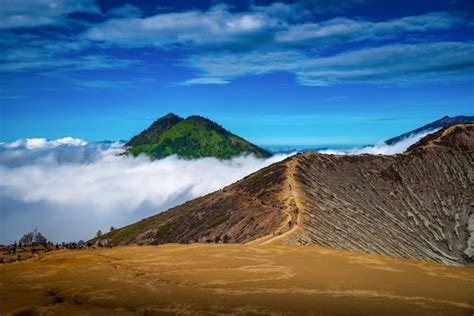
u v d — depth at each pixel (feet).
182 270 208.33
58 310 157.99
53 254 294.66
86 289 183.01
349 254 247.09
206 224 590.96
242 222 508.53
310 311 146.92
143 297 167.94
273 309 149.48
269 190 605.31
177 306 156.15
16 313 157.38
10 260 347.77
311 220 432.25
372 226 529.45
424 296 160.97
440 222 638.94
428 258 499.10
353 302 154.71
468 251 567.59
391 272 198.90
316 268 206.69
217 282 184.34
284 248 268.00
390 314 143.23
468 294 163.43
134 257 250.98
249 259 230.07
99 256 262.47
